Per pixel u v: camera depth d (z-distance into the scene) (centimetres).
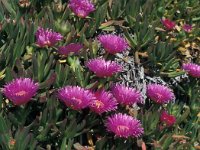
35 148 104
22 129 100
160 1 130
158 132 110
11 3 120
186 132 118
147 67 124
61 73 108
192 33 131
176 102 117
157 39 127
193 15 136
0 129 101
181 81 127
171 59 122
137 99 107
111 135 108
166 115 110
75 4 117
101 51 121
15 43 112
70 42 116
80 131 106
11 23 113
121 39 113
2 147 101
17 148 101
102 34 125
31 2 120
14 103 99
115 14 124
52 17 116
